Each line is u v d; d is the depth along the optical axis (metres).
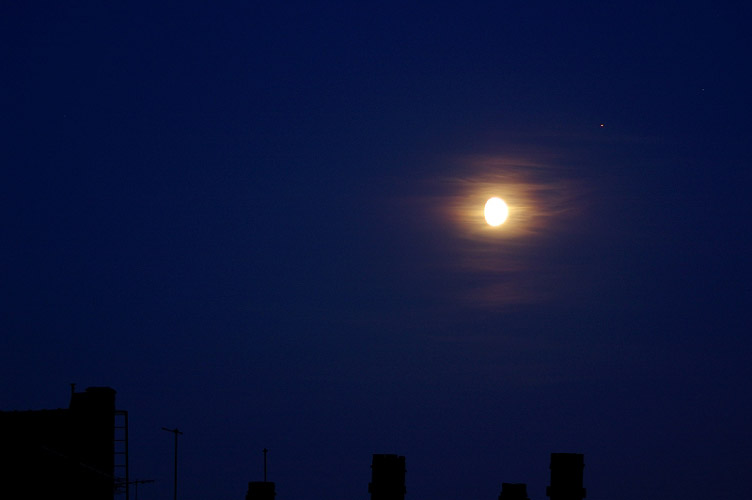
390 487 42.19
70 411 52.88
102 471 51.34
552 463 38.72
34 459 46.53
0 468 45.59
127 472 54.16
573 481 38.25
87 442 52.34
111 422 53.94
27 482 46.03
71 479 48.50
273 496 47.78
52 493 47.25
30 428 48.84
